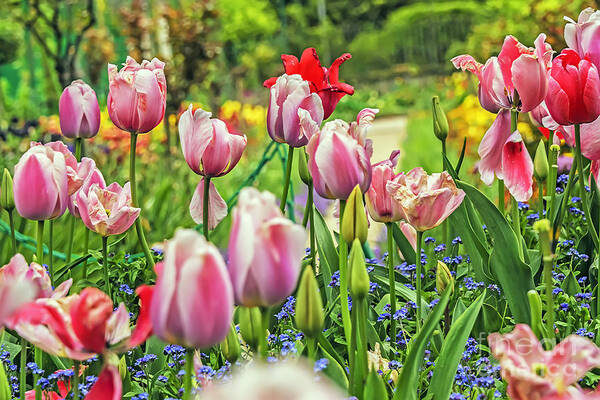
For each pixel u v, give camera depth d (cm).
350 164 203
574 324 266
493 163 264
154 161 809
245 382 83
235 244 140
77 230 477
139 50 1157
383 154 1343
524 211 375
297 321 169
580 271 316
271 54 2517
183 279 127
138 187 671
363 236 196
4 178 261
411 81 2709
